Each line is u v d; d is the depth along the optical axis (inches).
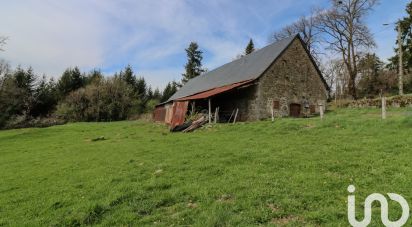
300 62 1295.5
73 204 338.3
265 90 1184.2
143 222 281.1
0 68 2346.2
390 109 1096.2
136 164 498.9
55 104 2657.5
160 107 1764.3
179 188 351.3
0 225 305.9
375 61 2276.1
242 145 577.0
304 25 2225.6
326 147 487.2
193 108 1147.3
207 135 786.2
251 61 1411.2
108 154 638.5
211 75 1781.5
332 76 2669.8
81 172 486.3
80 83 2864.2
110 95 2568.9
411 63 1875.0
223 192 328.5
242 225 253.8
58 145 925.8
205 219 269.9
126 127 1471.5
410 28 1850.4
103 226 279.7
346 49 1772.9
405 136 493.0
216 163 450.0
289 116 1230.3
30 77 2596.0
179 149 602.5
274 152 488.7
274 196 304.5
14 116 2235.5
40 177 490.3
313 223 249.1
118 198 336.5
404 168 346.0
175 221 275.6
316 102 1326.3
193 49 3319.4
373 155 412.8
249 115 1199.6
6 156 795.4
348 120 695.7
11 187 446.0
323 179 340.8
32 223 299.3
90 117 2468.0
